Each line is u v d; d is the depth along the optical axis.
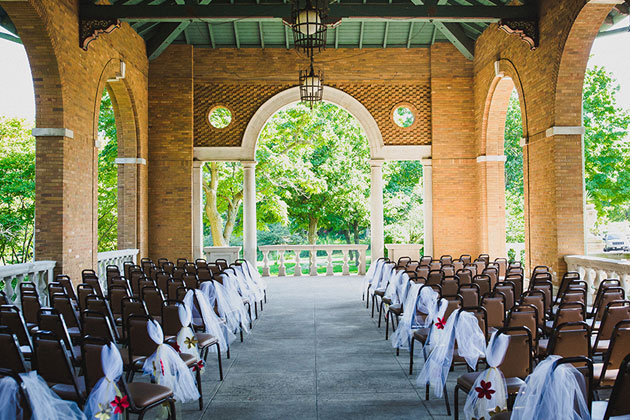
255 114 15.13
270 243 30.73
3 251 18.70
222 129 15.14
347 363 6.26
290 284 13.96
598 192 20.80
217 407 4.80
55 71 9.33
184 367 4.57
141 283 7.08
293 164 21.12
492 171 14.52
